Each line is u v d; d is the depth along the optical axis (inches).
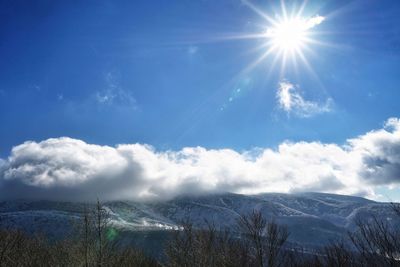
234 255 1342.3
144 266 1852.9
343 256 917.8
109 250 1466.5
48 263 1409.9
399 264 727.7
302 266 1042.1
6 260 1342.3
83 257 1400.1
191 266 1485.0
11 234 1486.2
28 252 1427.2
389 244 765.9
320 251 1079.6
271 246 1274.6
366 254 805.9
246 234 1386.6
